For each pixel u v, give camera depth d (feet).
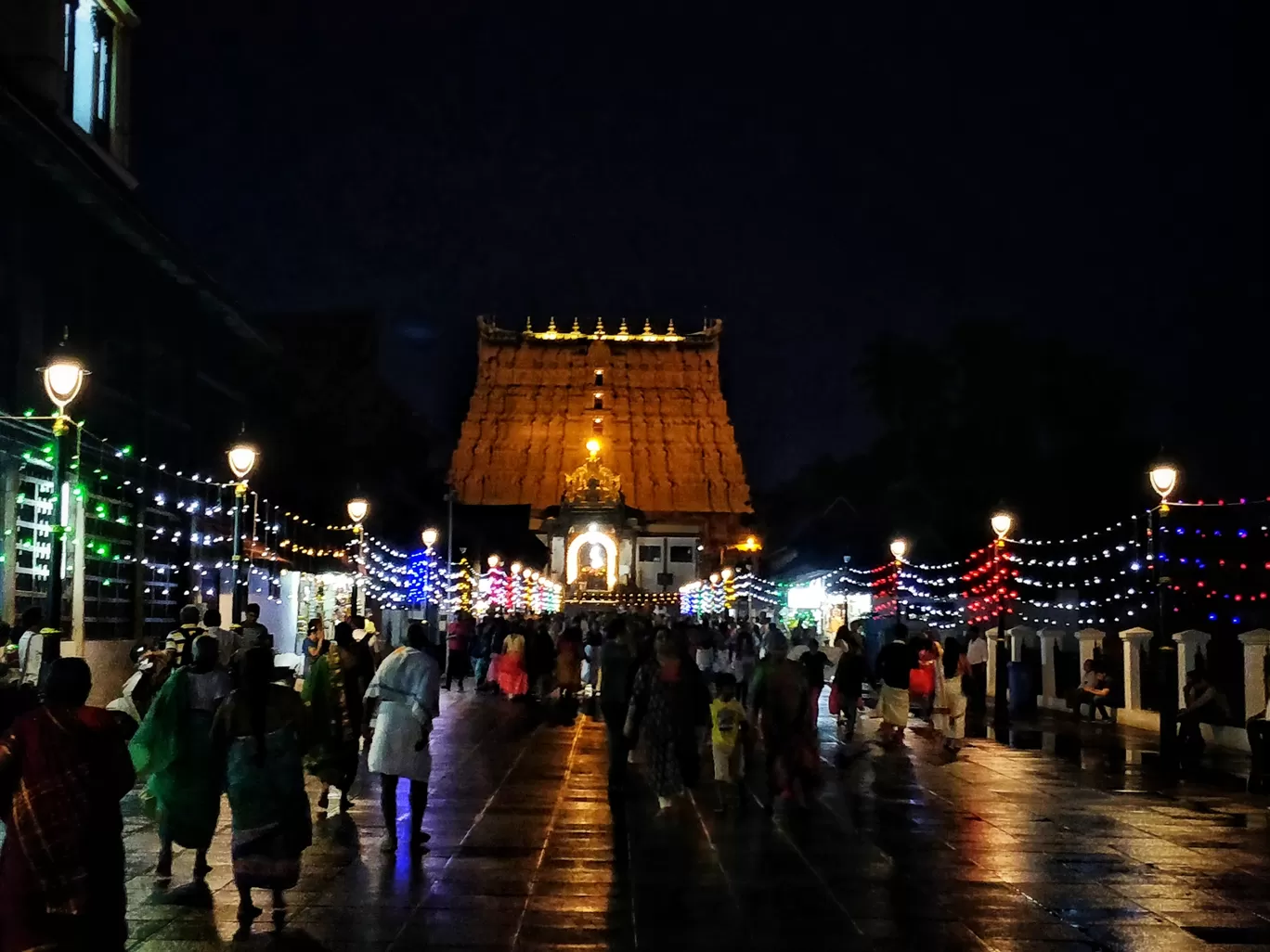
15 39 73.26
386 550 138.92
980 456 157.89
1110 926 29.89
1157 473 63.67
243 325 98.94
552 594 239.71
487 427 339.57
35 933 20.45
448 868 36.01
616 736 49.88
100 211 71.97
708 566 319.47
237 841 29.60
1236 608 89.45
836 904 32.04
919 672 70.28
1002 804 48.85
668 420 343.67
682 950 27.61
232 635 50.44
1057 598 139.23
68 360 44.88
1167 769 59.82
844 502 187.52
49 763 21.15
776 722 46.93
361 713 48.98
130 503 79.00
